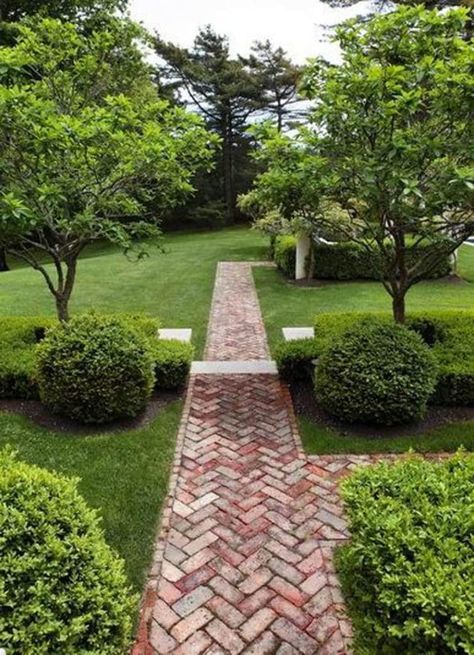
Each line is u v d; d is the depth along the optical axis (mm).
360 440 3775
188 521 2883
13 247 5512
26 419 4008
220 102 23859
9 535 1606
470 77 3340
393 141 3424
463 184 3260
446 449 3633
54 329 4105
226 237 21719
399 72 3412
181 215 25594
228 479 3316
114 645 1643
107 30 5027
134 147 4254
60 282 4824
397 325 4152
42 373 3904
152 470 3369
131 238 5289
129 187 4773
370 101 3641
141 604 2293
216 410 4398
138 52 5309
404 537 1660
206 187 25656
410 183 3281
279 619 2225
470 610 1389
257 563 2557
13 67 3674
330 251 10719
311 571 2502
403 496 1901
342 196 4059
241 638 2129
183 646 2088
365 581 1722
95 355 3840
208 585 2412
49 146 3750
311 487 3225
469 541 1654
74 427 3932
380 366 3781
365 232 4488
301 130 4004
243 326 7520
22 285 10688
